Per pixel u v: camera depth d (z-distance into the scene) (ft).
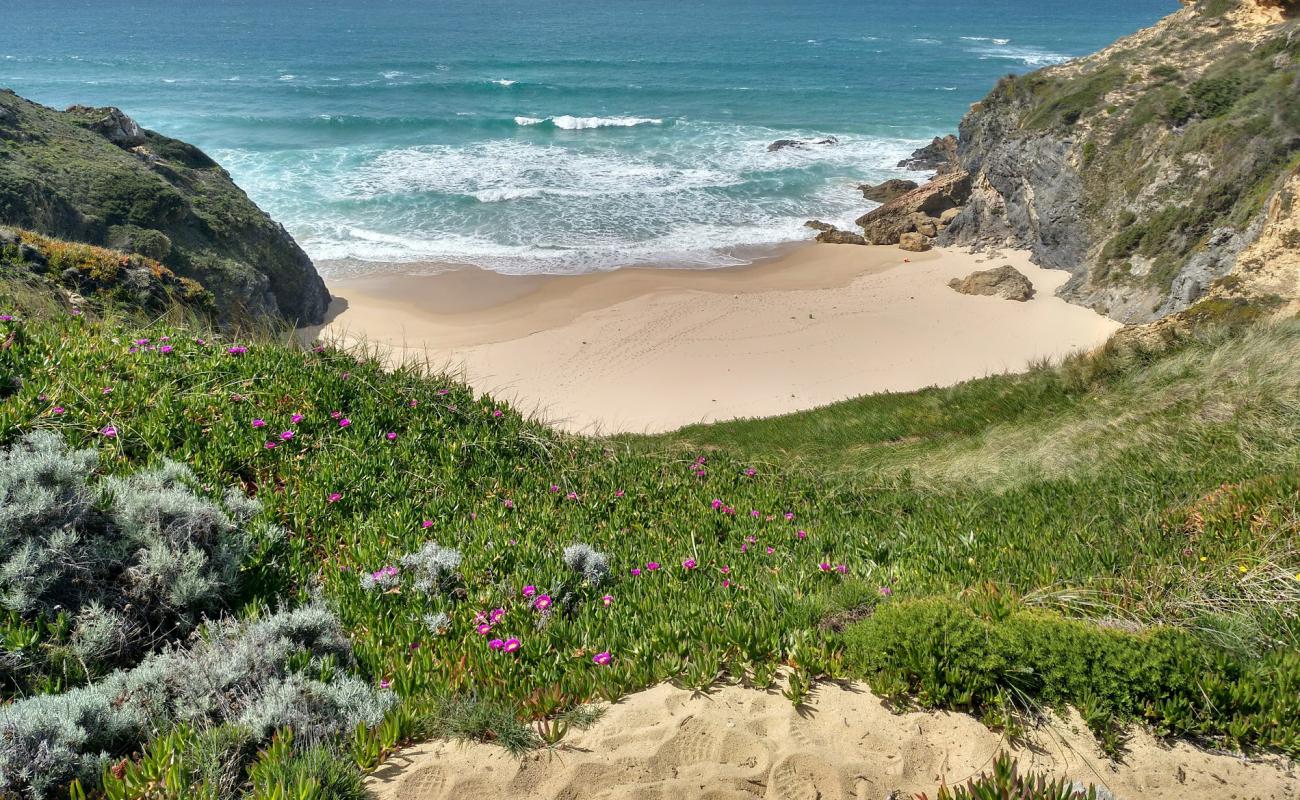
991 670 15.52
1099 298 106.01
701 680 16.44
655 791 13.55
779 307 109.29
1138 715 15.06
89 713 13.46
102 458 22.03
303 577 20.06
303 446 26.22
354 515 23.80
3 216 77.51
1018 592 20.51
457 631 18.62
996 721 15.07
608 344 98.22
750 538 26.21
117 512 18.42
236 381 28.32
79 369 25.80
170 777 12.29
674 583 21.97
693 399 84.69
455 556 21.17
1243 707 15.05
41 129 98.02
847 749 14.64
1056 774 13.97
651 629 18.56
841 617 19.08
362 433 28.14
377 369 33.30
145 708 14.15
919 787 13.88
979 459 38.52
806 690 16.22
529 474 29.66
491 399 34.19
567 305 110.63
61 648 15.40
